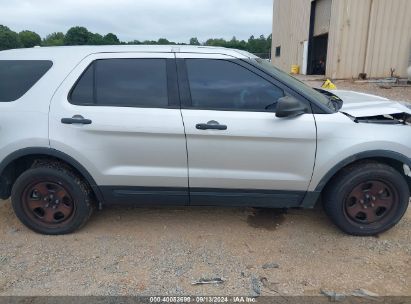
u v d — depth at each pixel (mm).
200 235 3656
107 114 3316
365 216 3531
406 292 2789
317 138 3252
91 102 3389
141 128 3291
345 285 2879
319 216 4012
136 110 3322
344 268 3098
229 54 3393
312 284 2900
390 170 3352
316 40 20875
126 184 3477
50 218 3641
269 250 3383
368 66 15805
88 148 3355
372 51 15609
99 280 2973
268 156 3307
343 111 3375
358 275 3002
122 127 3303
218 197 3508
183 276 3020
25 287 2891
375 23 15312
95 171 3416
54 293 2818
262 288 2863
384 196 3486
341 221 3510
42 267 3154
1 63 3574
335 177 3438
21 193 3545
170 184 3459
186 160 3363
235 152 3305
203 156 3334
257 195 3475
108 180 3461
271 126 3234
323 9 19156
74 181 3482
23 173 3498
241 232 3705
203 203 3578
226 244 3492
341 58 15805
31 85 3453
